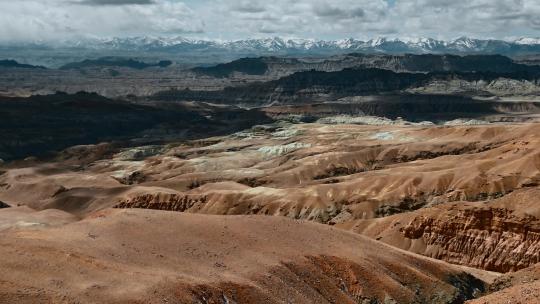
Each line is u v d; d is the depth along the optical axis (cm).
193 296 5309
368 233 13700
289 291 6256
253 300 5772
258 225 7619
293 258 6906
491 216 11906
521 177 16238
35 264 5100
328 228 8406
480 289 8300
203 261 6281
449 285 7794
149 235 6619
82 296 4697
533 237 11225
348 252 7550
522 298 5672
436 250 12250
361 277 7094
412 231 12781
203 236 6925
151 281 5269
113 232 6450
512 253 11325
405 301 7056
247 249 6850
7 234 6081
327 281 6819
